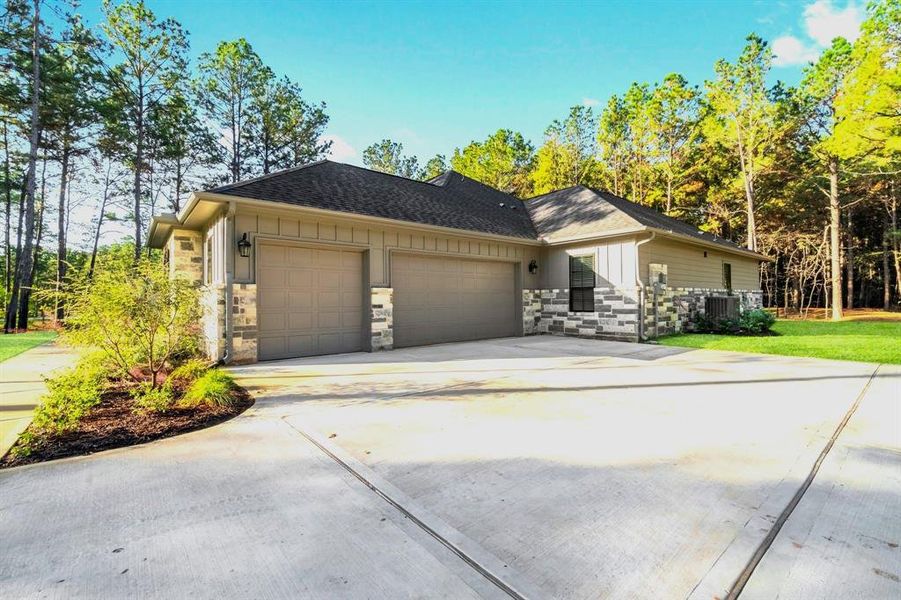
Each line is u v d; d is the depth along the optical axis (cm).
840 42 1673
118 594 173
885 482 271
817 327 1334
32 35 1436
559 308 1262
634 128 2405
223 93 2134
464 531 219
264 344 793
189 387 505
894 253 2277
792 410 441
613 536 213
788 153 2102
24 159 1855
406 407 462
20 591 174
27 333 1529
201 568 190
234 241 754
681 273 1259
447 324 1088
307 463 310
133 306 466
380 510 241
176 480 282
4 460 316
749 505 242
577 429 384
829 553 196
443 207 1185
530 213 1555
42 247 2417
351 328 916
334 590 175
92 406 434
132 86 1794
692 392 526
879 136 1302
